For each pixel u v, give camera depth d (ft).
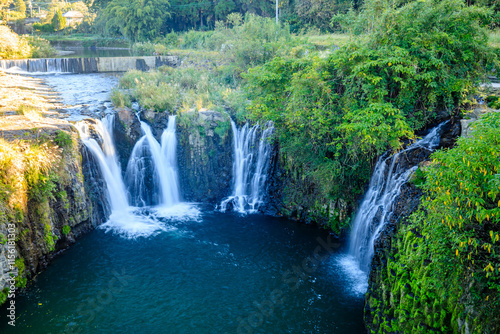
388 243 40.06
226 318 40.42
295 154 60.75
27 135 51.11
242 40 98.84
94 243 53.72
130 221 60.75
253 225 60.44
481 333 26.17
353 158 50.85
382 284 37.55
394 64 44.04
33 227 45.96
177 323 39.73
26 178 45.21
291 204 62.39
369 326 37.45
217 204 68.13
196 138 68.28
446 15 46.78
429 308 30.53
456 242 25.95
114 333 38.22
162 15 183.21
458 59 47.44
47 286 44.60
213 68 102.06
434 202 27.43
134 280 46.24
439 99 48.96
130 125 66.95
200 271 48.24
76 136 55.77
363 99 48.16
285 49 85.92
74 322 39.45
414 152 45.01
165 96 72.02
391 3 48.14
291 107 53.36
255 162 67.72
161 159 68.69
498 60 47.67
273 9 170.40
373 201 48.91
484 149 23.73
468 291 27.81
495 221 26.30
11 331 37.86
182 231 58.03
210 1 208.23
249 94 66.74
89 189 57.41
